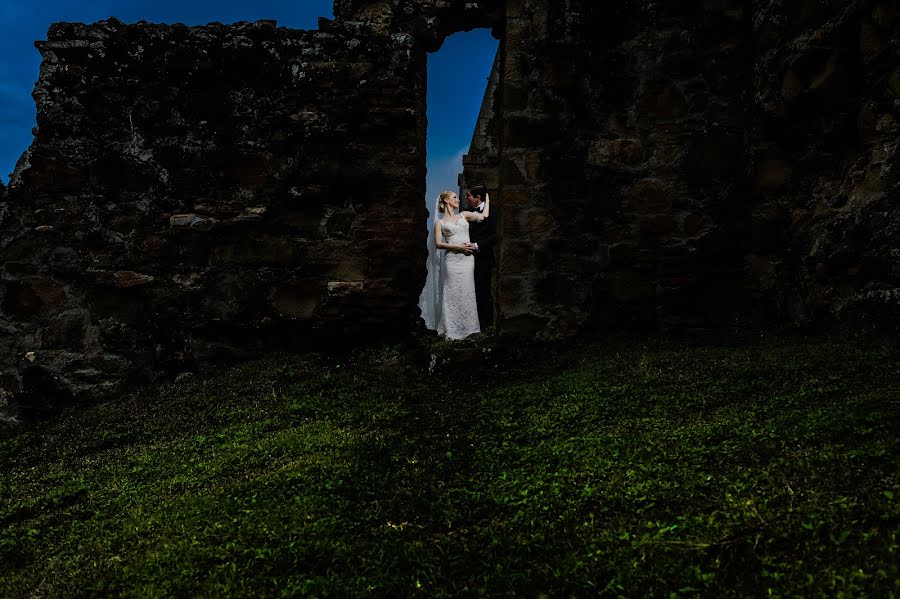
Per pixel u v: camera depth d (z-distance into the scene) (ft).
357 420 17.52
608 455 12.87
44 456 17.85
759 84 21.57
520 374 20.34
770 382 15.25
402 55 23.13
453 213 26.40
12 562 11.75
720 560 8.59
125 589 9.87
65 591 10.07
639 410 15.39
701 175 22.21
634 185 22.41
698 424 13.70
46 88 22.41
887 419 11.03
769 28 21.04
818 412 12.32
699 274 21.72
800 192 20.33
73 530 12.64
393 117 22.68
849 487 9.39
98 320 21.79
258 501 12.44
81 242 21.93
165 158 22.45
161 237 22.20
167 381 21.86
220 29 23.07
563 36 22.67
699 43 22.62
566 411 15.99
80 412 20.67
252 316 22.24
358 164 22.67
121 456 16.70
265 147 22.66
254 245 22.45
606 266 22.13
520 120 22.59
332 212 22.70
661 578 8.50
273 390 20.01
